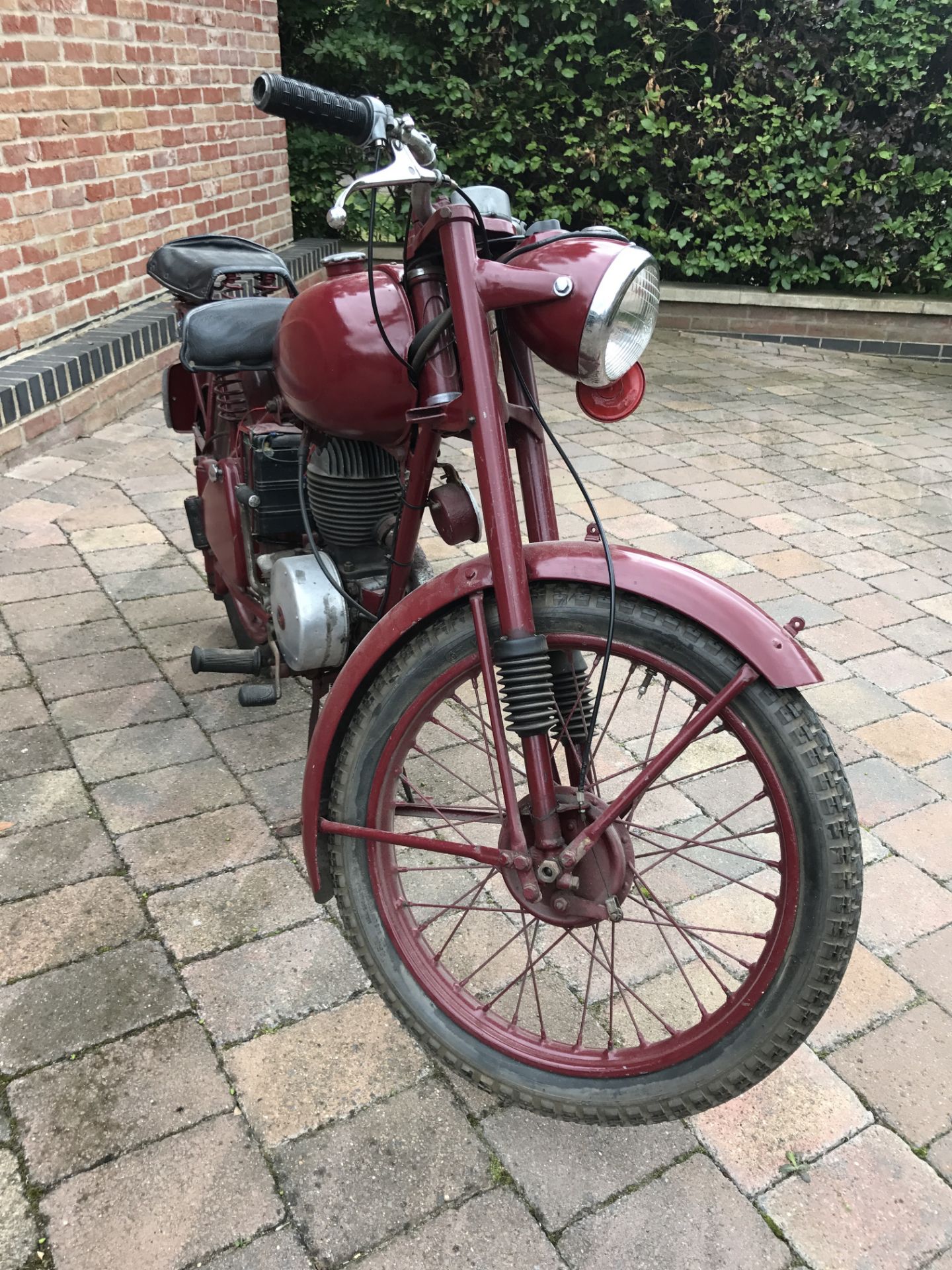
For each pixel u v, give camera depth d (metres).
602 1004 1.85
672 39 7.07
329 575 1.98
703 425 5.57
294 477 2.19
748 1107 1.65
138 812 2.28
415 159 1.45
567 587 1.42
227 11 5.80
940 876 2.20
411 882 2.13
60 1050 1.68
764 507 4.38
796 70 6.98
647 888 2.15
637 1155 1.56
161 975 1.85
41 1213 1.43
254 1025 1.76
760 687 1.33
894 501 4.50
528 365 1.60
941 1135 1.61
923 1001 1.88
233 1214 1.44
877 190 7.20
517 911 1.70
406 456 1.85
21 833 2.19
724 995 1.87
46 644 2.95
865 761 2.61
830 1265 1.41
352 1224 1.44
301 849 2.19
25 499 3.94
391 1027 1.77
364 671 1.52
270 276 2.60
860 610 3.44
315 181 7.66
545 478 1.61
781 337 7.63
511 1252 1.41
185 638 3.02
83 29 4.45
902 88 6.89
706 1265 1.41
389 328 1.67
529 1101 1.55
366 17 7.30
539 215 7.76
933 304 7.25
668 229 7.88
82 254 4.70
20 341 4.36
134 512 3.89
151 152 5.15
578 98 7.41
